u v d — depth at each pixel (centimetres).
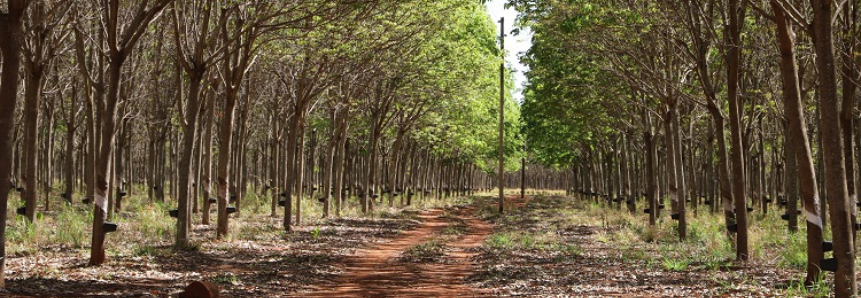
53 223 2106
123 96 2339
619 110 2798
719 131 1714
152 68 2631
